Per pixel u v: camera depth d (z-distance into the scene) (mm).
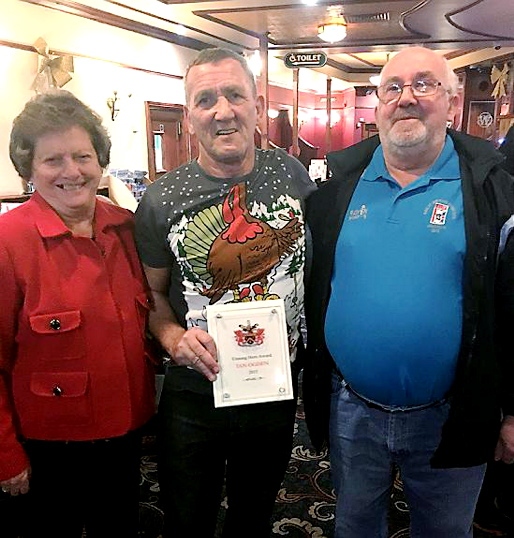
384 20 5594
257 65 7395
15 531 1785
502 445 1411
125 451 1430
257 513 1634
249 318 1416
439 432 1442
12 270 1265
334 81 10945
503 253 1311
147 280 1511
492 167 1344
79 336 1301
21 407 1321
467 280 1307
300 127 11773
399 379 1389
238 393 1407
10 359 1322
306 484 2508
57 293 1289
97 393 1331
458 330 1337
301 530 2189
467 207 1325
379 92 1428
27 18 4250
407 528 2193
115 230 1430
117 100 5289
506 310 1331
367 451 1515
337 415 1560
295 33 6180
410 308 1341
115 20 5113
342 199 1491
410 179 1418
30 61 4320
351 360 1439
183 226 1421
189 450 1519
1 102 4121
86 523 1475
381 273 1379
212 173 1444
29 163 1297
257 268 1444
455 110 1441
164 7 4949
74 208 1320
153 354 1505
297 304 1522
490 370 1331
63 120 1261
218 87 1354
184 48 6246
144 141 5766
